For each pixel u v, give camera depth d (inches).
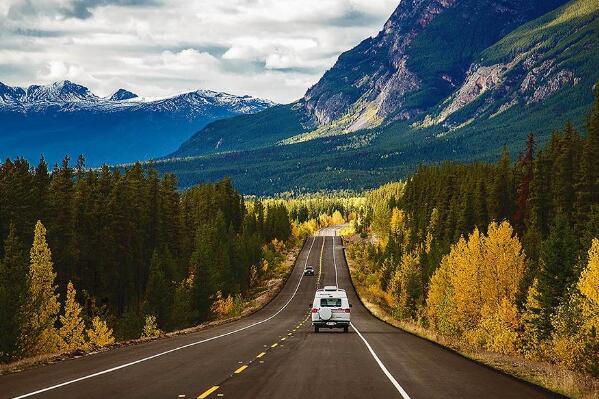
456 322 2252.7
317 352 1002.7
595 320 1250.6
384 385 616.1
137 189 3535.9
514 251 2224.4
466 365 813.9
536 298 1827.0
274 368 764.0
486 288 2206.0
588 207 2928.2
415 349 1079.6
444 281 2812.5
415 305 3572.8
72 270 2997.0
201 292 3250.5
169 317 2864.2
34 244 2169.0
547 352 1419.8
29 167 3230.8
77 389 580.7
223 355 941.2
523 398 541.0
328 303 1667.1
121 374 698.2
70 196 3102.9
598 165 2970.0
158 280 2851.9
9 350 1665.8
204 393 558.9
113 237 3075.8
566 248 1884.8
